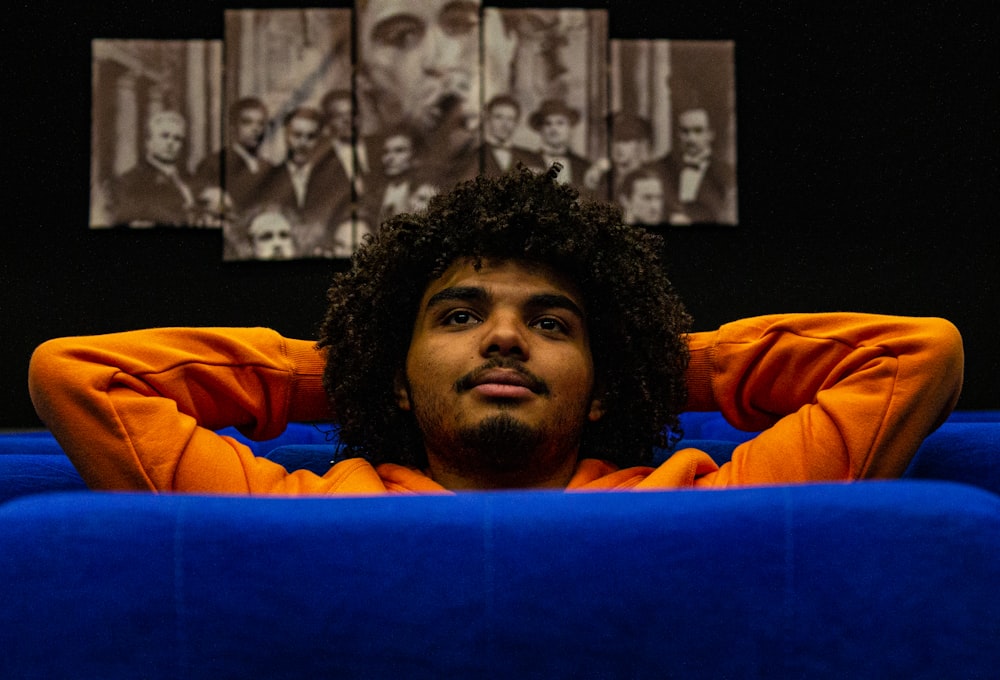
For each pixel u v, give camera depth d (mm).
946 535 602
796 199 3518
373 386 1202
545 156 3479
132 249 3443
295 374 1183
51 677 593
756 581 601
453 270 1106
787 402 1158
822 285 3508
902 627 595
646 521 608
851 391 1052
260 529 604
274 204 3451
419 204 3461
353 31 3486
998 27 3496
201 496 629
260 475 1040
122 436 999
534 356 1030
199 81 3457
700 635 597
